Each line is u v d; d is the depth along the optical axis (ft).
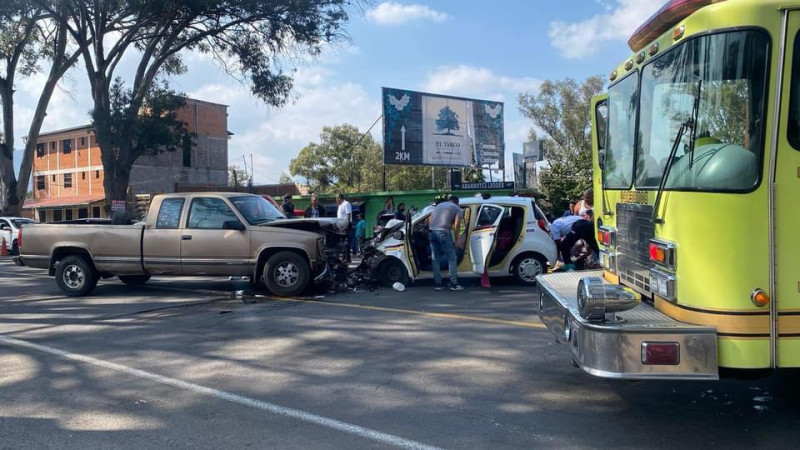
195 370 19.43
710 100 11.69
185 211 33.91
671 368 11.71
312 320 26.84
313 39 71.05
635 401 15.84
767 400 15.70
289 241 32.55
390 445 13.26
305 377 18.49
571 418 14.70
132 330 25.46
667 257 12.64
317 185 196.95
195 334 24.52
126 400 16.60
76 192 178.60
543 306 17.85
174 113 80.23
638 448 12.83
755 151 11.30
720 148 11.56
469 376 18.28
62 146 182.09
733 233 11.34
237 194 35.17
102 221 37.78
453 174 83.97
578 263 36.17
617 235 16.89
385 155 95.76
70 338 24.14
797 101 11.21
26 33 78.95
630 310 13.71
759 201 11.25
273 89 75.20
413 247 35.73
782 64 11.15
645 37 14.78
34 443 13.70
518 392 16.74
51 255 34.91
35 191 189.67
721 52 11.51
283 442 13.55
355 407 15.78
